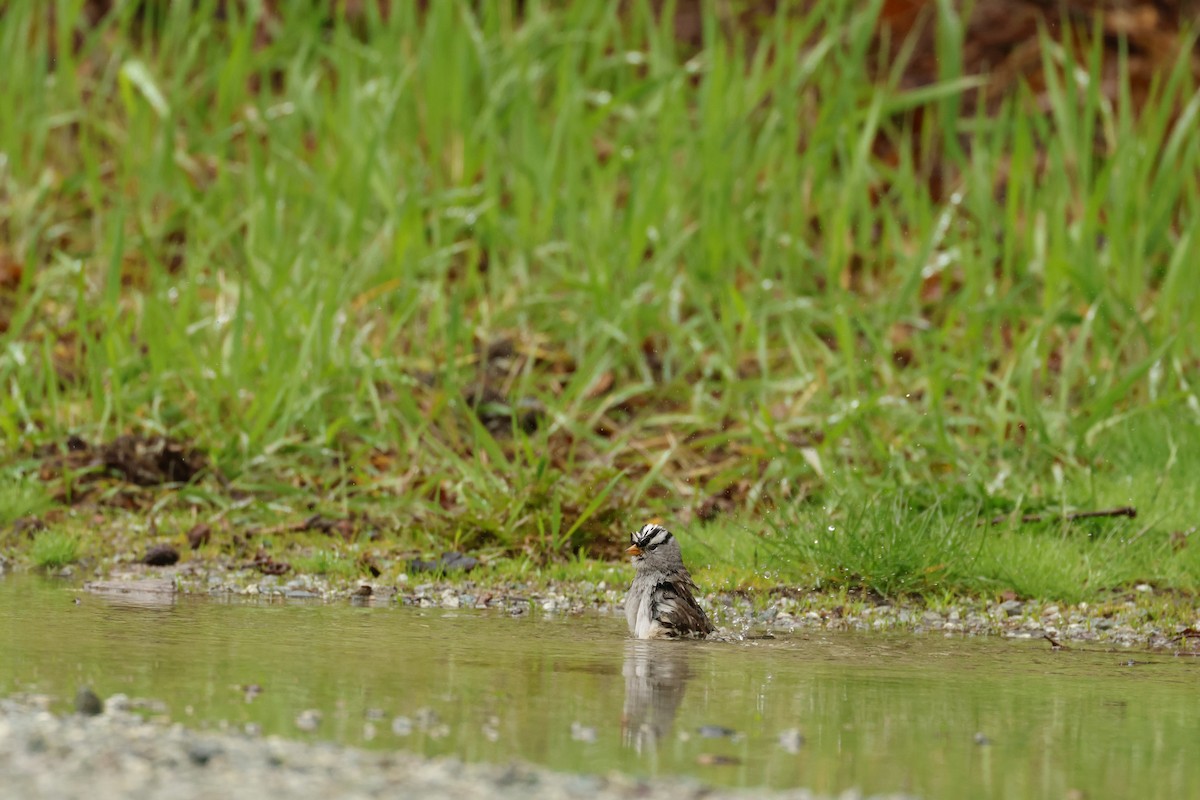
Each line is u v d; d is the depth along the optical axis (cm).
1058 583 1228
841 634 1099
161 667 869
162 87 2114
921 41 2284
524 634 1044
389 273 1762
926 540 1243
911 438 1534
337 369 1588
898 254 1859
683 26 2331
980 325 1700
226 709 766
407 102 1984
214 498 1425
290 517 1399
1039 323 1675
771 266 1841
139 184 1966
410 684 852
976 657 1021
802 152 2078
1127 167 1859
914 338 1678
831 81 2091
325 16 2159
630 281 1759
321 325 1595
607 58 2148
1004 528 1331
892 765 718
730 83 2088
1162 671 988
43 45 2055
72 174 2038
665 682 890
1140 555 1303
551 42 2097
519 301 1788
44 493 1434
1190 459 1471
